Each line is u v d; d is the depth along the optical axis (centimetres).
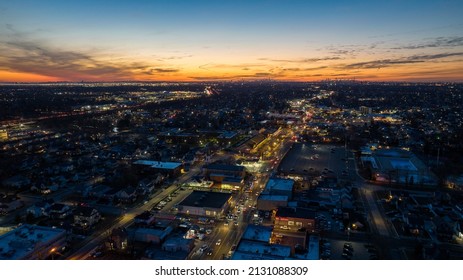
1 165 12494
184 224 7825
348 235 7331
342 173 12169
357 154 14862
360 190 10369
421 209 8756
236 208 8900
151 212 8625
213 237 7269
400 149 15588
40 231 6912
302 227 7469
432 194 9994
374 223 7969
